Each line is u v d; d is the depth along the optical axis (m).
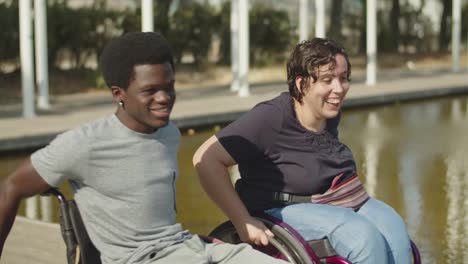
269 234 3.45
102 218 3.08
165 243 3.09
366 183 8.62
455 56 24.73
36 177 3.00
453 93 18.88
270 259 3.09
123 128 3.07
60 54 20.02
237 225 3.52
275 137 3.61
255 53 23.31
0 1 19.72
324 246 3.52
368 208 3.70
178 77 21.14
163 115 3.04
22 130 11.41
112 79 3.06
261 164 3.67
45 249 5.42
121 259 3.05
